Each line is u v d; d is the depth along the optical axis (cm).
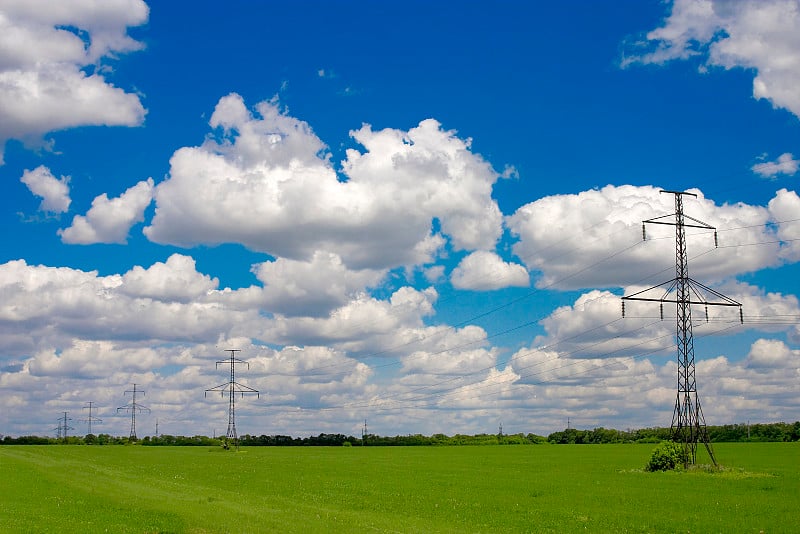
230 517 4794
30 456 14788
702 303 9856
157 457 15012
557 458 15250
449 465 12412
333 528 4341
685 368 9844
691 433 9844
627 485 7875
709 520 5059
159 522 4609
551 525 4759
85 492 6675
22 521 4706
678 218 9769
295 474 9675
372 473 10000
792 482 8144
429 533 4225
